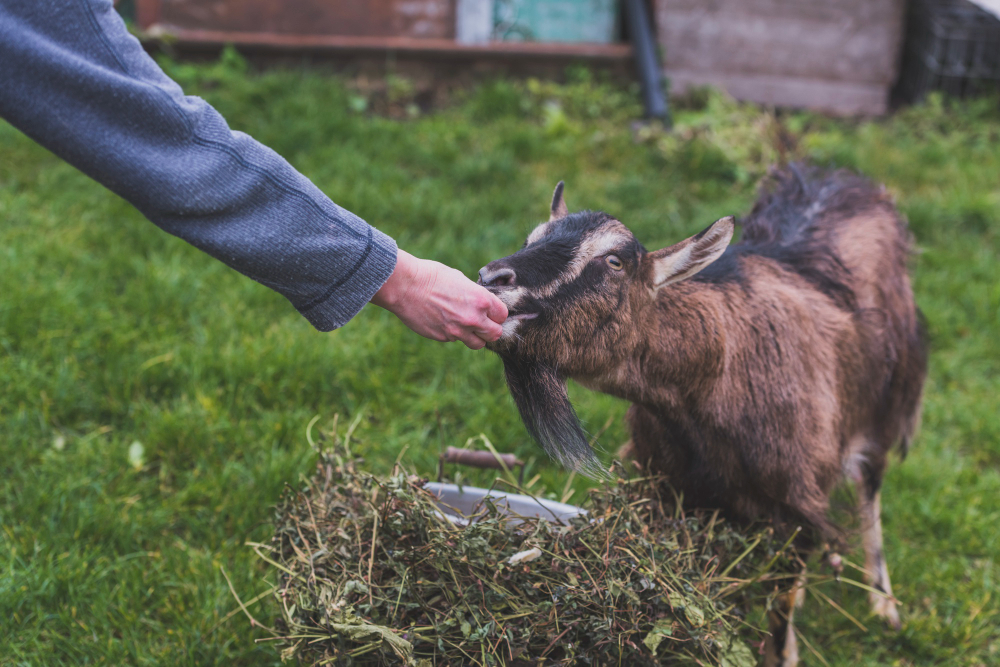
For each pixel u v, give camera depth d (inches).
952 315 187.9
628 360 90.1
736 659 86.1
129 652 101.1
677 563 86.0
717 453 96.0
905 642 117.1
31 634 101.6
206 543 118.3
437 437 142.0
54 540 112.7
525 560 82.0
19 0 62.0
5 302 153.9
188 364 147.8
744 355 94.7
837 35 302.4
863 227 120.2
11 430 131.6
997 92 306.2
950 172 254.8
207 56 284.4
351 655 77.7
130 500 122.3
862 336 108.7
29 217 188.7
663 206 223.5
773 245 109.4
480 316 78.4
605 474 91.4
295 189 70.7
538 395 87.0
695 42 302.0
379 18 292.5
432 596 82.5
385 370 154.0
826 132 288.7
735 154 242.7
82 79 62.9
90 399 140.7
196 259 180.1
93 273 171.8
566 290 83.7
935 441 154.5
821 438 99.3
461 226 202.1
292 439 135.6
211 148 67.5
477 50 290.4
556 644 79.7
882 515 136.9
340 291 73.0
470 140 252.4
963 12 314.7
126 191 66.3
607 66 299.1
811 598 123.1
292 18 289.1
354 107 267.1
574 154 247.0
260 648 103.0
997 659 114.7
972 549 131.5
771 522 98.4
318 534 87.5
